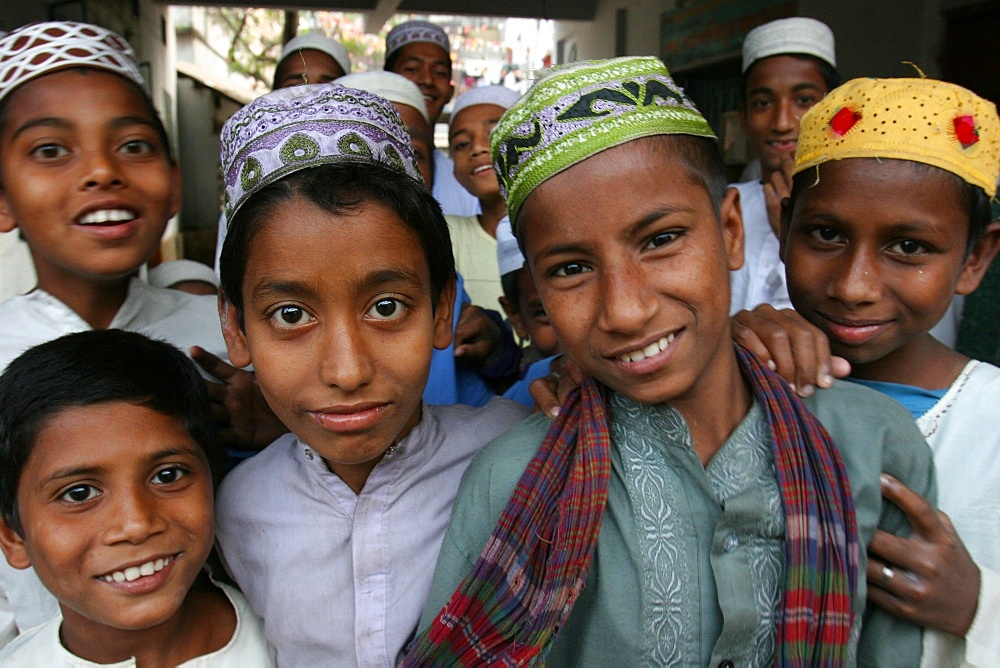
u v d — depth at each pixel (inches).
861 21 194.4
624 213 40.2
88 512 45.9
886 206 49.9
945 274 51.5
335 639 50.5
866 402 47.9
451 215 128.1
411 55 155.9
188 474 48.8
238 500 53.5
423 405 54.7
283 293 43.4
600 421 45.2
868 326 52.9
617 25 305.3
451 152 126.6
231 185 48.1
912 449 46.7
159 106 314.0
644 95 42.2
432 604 46.3
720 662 42.8
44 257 61.4
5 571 56.6
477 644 42.9
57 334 62.1
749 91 112.8
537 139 42.4
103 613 46.2
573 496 43.1
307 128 46.0
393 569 51.3
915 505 44.2
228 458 61.3
